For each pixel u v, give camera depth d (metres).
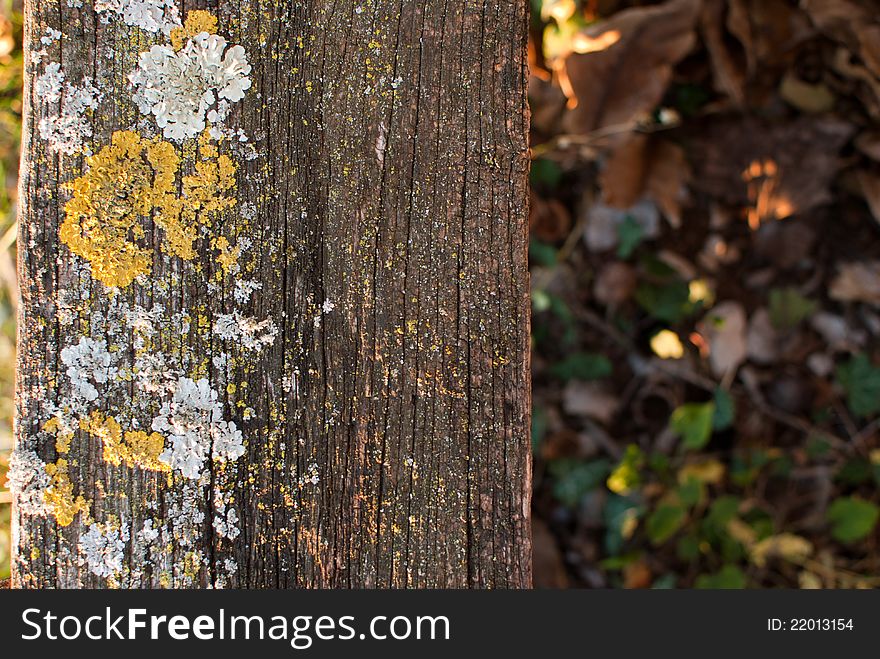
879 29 1.54
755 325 1.97
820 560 1.99
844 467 1.99
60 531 0.90
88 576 0.91
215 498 0.92
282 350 0.93
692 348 2.00
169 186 0.90
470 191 0.94
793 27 1.64
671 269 1.97
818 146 1.79
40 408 0.90
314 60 0.93
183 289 0.91
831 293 1.94
